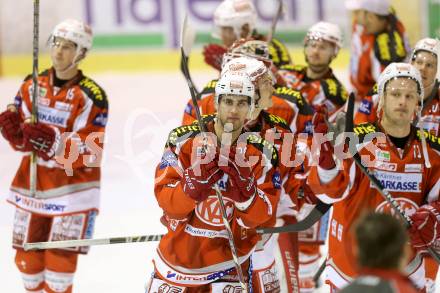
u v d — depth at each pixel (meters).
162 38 36.00
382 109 10.98
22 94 13.91
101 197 20.06
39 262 13.94
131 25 35.78
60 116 13.59
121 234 17.53
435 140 10.99
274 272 12.03
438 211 10.69
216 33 16.16
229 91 10.15
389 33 17.95
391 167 10.84
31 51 34.94
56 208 13.74
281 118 12.37
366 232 7.26
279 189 10.79
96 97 13.62
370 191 10.87
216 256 10.80
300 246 14.67
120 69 35.97
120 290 14.80
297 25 35.06
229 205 10.66
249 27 15.81
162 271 11.00
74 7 34.91
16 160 23.20
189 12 35.75
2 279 15.35
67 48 13.52
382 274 7.18
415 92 10.69
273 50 16.67
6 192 20.47
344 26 35.38
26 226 13.91
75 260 13.87
